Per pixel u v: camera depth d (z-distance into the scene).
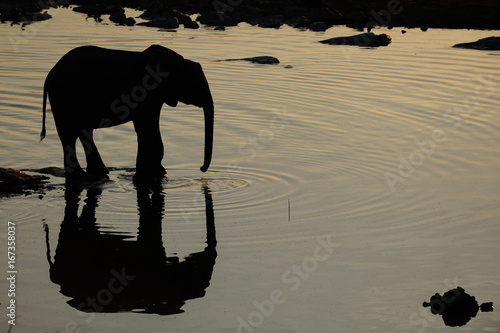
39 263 16.14
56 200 20.50
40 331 13.11
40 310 13.94
